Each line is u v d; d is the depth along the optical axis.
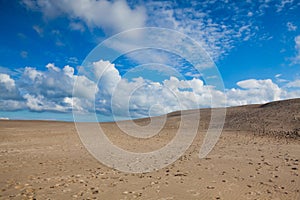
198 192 7.82
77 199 7.19
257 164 12.11
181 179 9.45
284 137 25.19
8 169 11.09
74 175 10.16
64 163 12.77
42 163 12.62
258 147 18.64
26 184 8.70
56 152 16.58
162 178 9.67
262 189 8.10
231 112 47.41
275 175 9.91
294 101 44.81
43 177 9.74
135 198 7.29
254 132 29.34
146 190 8.08
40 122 58.66
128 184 8.84
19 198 7.24
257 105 54.03
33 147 19.08
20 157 14.34
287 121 32.81
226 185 8.56
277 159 13.45
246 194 7.60
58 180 9.32
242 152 16.14
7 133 31.19
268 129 30.12
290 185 8.53
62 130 37.22
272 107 43.88
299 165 11.79
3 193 7.70
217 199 7.17
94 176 10.05
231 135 28.16
